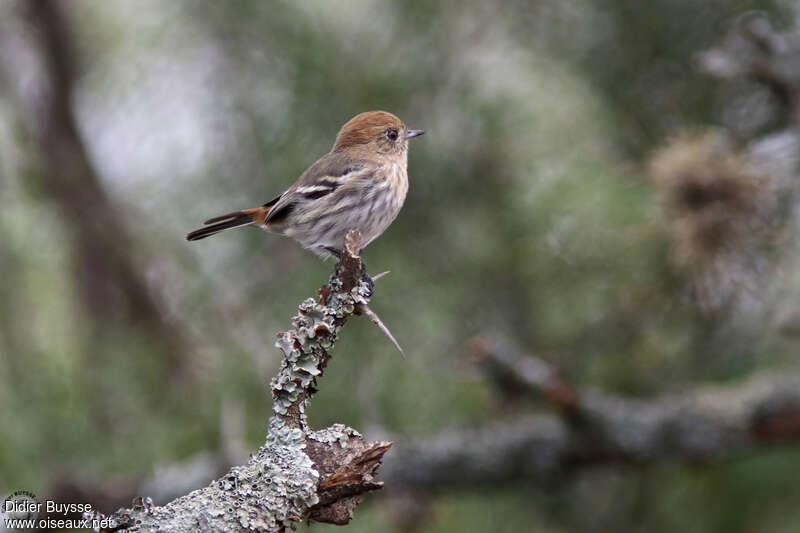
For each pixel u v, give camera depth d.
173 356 10.65
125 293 11.00
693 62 10.27
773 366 10.68
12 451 9.92
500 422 10.92
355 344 10.20
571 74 10.66
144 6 11.77
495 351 9.84
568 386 10.02
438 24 10.84
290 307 10.34
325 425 10.25
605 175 10.10
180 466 10.41
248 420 10.61
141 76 11.06
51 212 11.17
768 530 10.47
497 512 11.09
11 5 11.73
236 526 5.22
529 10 10.78
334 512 5.45
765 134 10.16
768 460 10.30
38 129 11.43
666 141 10.20
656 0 10.39
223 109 10.68
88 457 10.21
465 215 10.62
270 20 10.82
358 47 10.86
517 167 10.59
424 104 10.88
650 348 10.55
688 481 10.84
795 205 9.41
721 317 9.88
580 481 11.09
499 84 10.86
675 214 9.30
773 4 10.30
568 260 10.07
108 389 10.45
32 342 10.61
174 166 10.80
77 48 11.81
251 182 10.84
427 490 10.45
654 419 10.12
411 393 10.42
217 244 10.69
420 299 10.25
